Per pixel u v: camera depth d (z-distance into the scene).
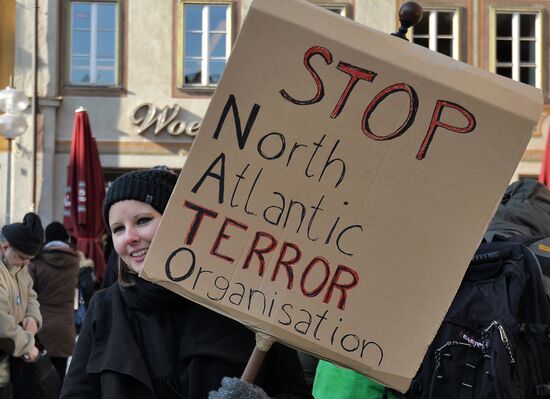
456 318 3.52
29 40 20.19
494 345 3.43
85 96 20.34
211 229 2.69
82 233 15.77
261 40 2.66
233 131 2.68
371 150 2.68
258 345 2.69
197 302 2.68
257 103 2.67
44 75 20.22
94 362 2.84
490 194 2.69
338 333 2.69
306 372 4.28
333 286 2.69
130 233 2.88
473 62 20.59
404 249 2.69
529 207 4.20
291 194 2.69
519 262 3.58
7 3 20.16
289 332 2.68
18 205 20.02
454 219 2.69
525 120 2.67
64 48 20.34
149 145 20.42
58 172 20.27
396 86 2.68
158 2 20.45
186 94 20.45
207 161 2.68
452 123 2.68
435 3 20.58
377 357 2.69
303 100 2.67
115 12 20.45
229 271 2.69
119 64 20.41
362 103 2.68
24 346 5.94
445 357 3.50
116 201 2.91
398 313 2.69
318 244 2.69
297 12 2.66
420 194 2.69
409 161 2.68
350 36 2.67
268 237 2.69
